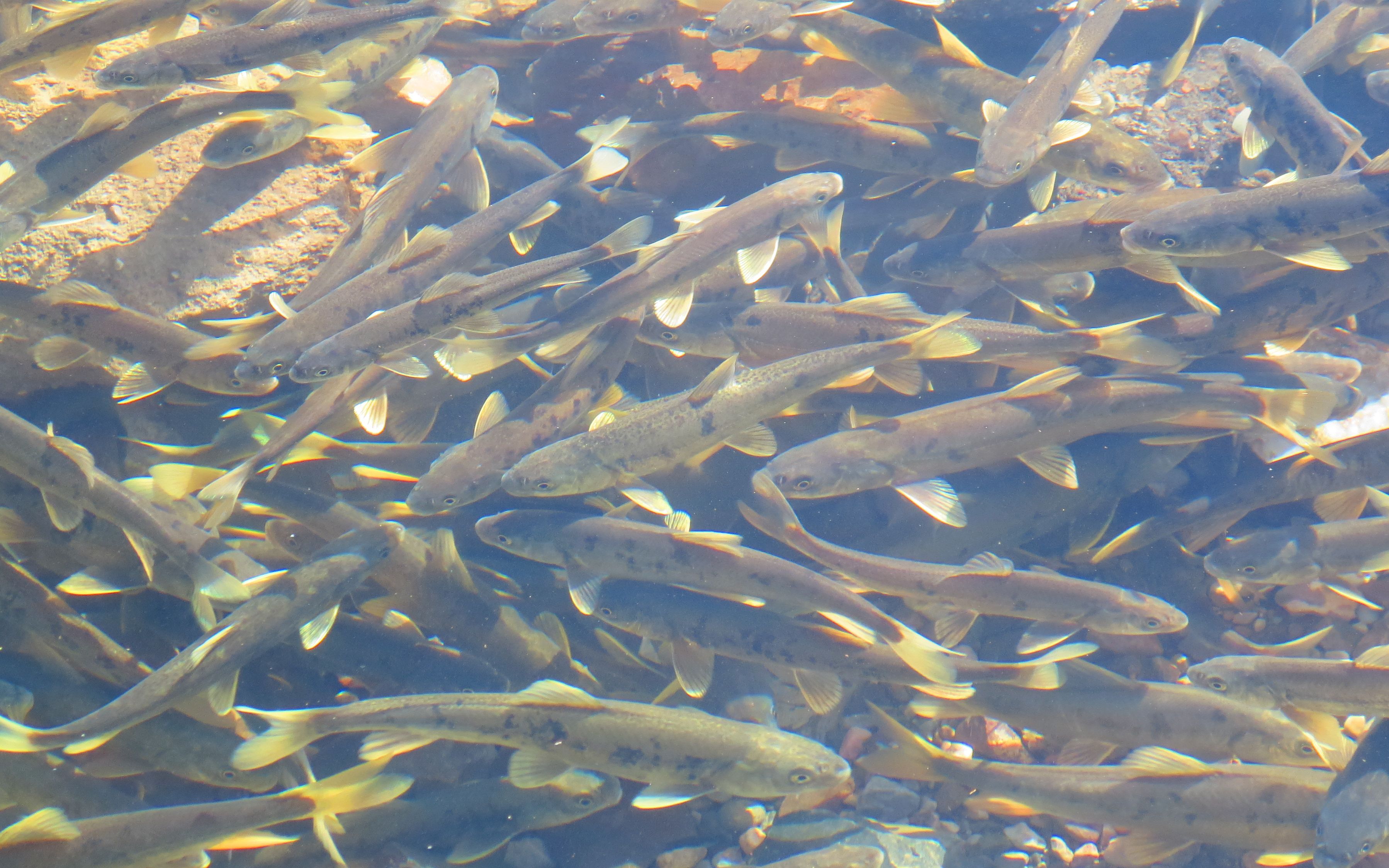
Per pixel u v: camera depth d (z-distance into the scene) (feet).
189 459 6.85
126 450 6.86
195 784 6.65
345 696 6.76
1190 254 6.79
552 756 6.57
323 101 6.94
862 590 6.79
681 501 6.84
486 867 6.63
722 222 6.83
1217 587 6.88
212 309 6.95
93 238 6.91
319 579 6.64
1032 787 6.62
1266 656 6.57
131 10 6.95
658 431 6.74
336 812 6.49
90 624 6.68
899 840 6.65
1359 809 6.42
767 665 6.72
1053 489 6.84
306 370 6.72
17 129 6.96
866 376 6.81
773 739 6.56
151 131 6.85
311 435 6.83
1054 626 6.68
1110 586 6.64
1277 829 6.51
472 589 6.77
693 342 6.95
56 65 6.94
